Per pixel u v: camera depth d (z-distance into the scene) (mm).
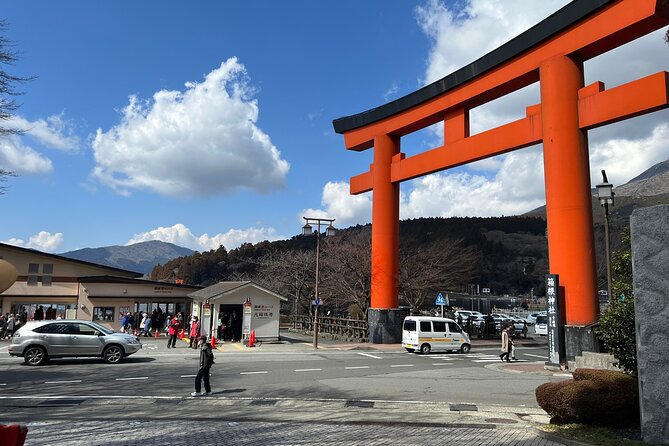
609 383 8344
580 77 18828
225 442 7969
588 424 8367
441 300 30203
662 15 15820
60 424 9320
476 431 8734
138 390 13281
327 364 19297
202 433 8633
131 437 8289
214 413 10547
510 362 21047
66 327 18734
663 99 15914
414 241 45906
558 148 18484
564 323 17734
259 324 28688
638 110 16500
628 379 8398
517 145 20766
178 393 12875
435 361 21094
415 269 38531
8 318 29109
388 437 8305
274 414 10438
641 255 7684
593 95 17938
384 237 29375
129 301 33812
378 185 29609
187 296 33812
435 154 25578
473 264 46594
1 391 13109
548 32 19109
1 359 19891
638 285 7652
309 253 48844
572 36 18484
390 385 14289
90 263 34781
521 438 8133
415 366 19062
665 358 7281
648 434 7258
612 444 7086
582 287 17531
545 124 19156
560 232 18109
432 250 39750
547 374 16859
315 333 26766
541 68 19641
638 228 7766
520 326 38219
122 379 15102
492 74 22125
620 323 8953
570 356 17359
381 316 29031
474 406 11305
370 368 18266
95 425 9242
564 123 18469
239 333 29750
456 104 24328
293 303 45188
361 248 40938
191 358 20781
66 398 12148
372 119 30172
